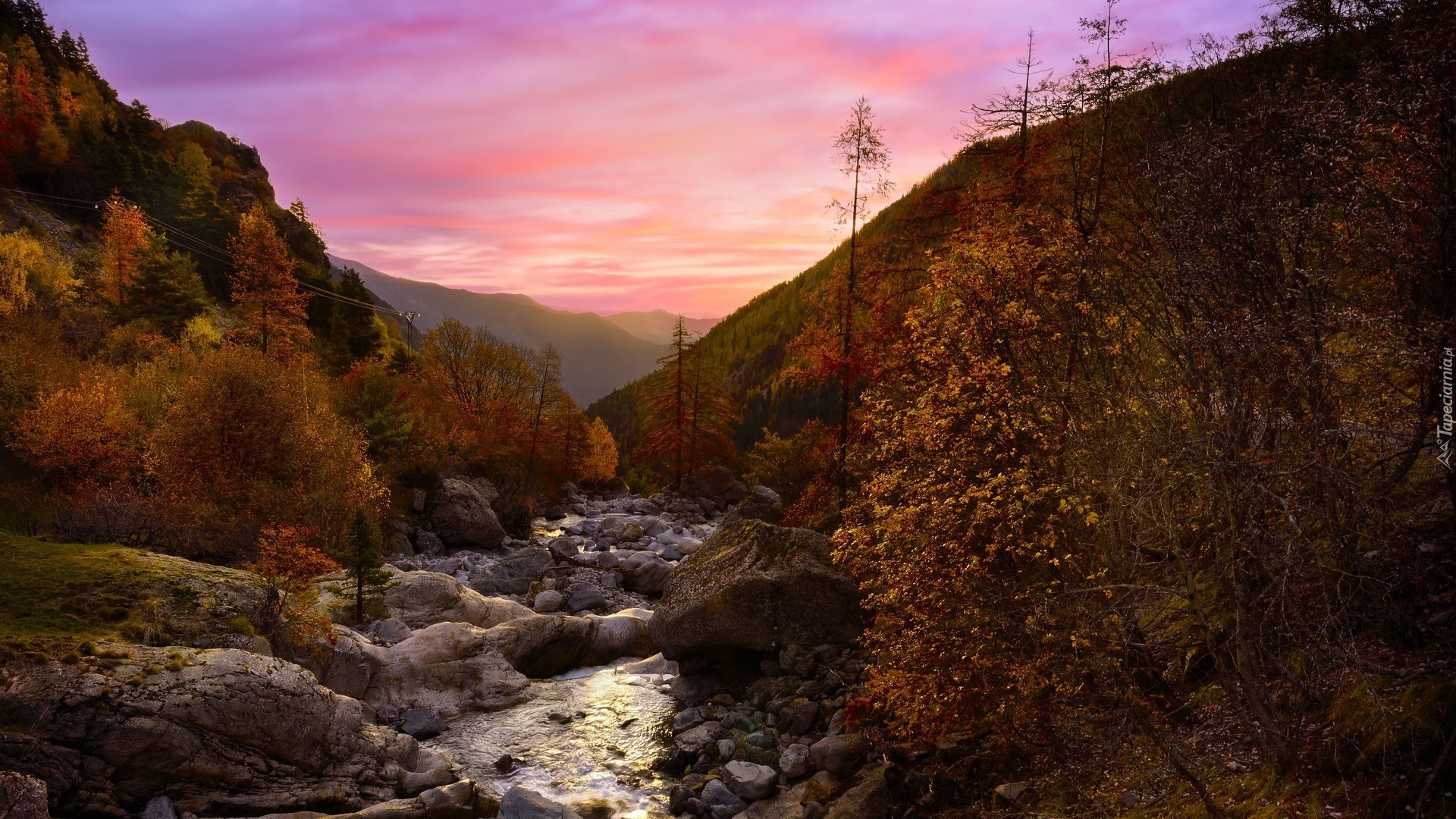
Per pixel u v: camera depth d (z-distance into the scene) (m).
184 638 14.34
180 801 11.42
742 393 132.38
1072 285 8.56
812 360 21.19
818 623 15.74
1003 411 8.59
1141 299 7.72
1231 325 5.87
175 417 28.69
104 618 14.07
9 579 14.51
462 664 17.14
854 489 20.17
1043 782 8.76
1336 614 6.45
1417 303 6.24
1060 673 7.95
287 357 58.31
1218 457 5.96
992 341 9.12
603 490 71.38
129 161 108.06
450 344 63.06
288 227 140.50
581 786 13.24
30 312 48.91
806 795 11.51
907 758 10.50
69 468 30.20
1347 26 8.74
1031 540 8.45
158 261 59.94
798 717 13.75
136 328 53.19
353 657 16.03
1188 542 7.82
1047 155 16.02
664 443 61.03
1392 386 6.04
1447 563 6.60
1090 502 7.67
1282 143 6.29
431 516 38.28
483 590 27.66
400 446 40.91
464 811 12.28
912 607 9.03
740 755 13.15
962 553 8.53
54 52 143.50
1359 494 5.86
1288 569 6.08
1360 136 6.00
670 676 18.39
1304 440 5.90
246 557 24.78
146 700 11.42
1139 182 8.06
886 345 18.31
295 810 12.04
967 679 8.30
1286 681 7.34
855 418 18.81
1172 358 6.81
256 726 12.01
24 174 94.31
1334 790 5.90
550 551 31.48
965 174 18.62
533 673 18.84
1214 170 6.33
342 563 23.89
